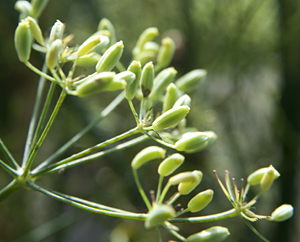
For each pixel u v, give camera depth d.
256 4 0.25
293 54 0.24
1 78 0.29
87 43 0.15
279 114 0.24
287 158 0.24
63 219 0.21
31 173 0.15
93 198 0.24
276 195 0.25
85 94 0.14
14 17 0.21
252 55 0.25
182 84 0.18
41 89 0.17
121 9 0.27
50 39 0.15
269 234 0.25
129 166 0.24
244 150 0.26
